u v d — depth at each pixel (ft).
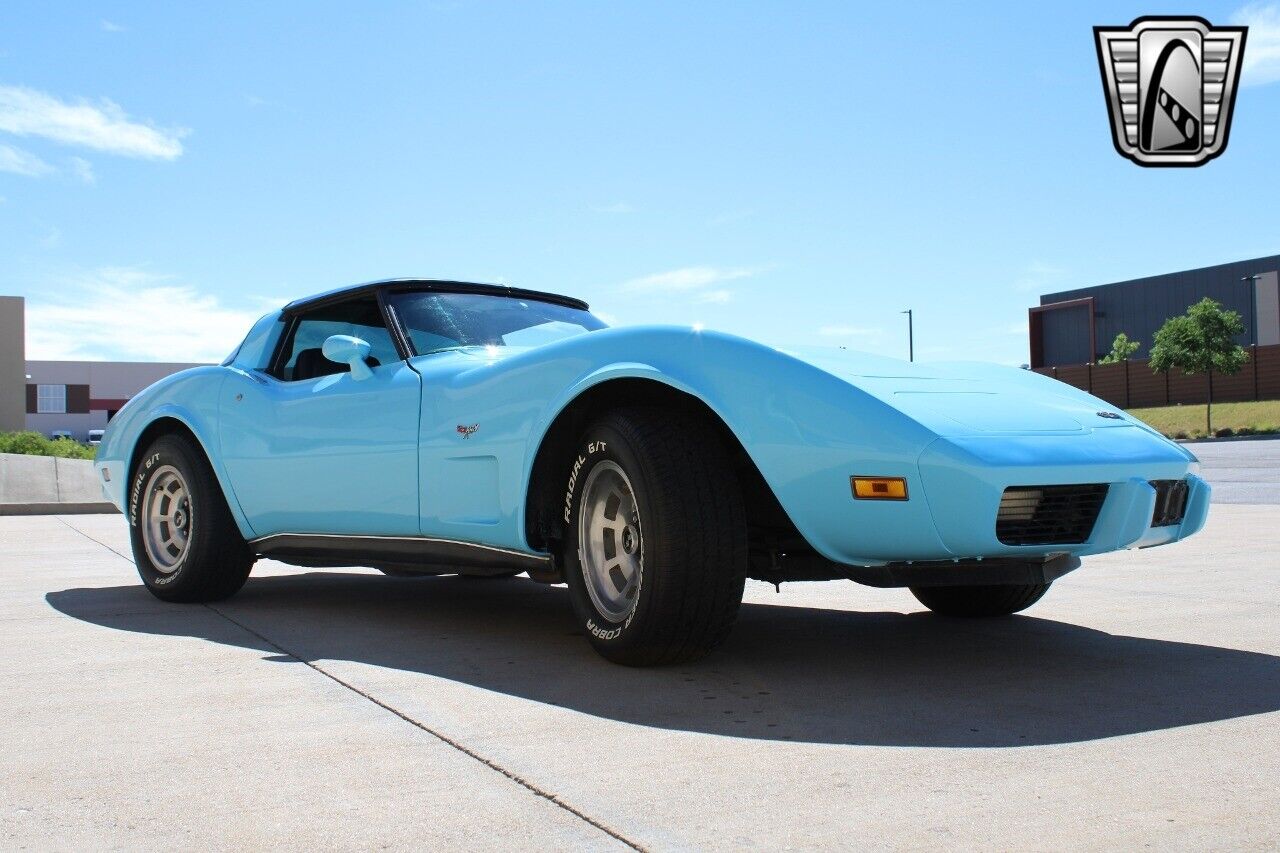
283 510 12.01
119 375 160.76
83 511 35.99
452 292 11.99
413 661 9.05
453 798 5.45
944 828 4.94
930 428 7.46
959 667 8.63
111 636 10.55
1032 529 7.70
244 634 10.62
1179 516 8.65
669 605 8.05
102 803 5.45
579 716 7.08
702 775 5.78
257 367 12.99
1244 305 179.63
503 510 9.35
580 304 12.97
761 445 7.86
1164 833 4.85
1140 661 8.79
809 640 9.93
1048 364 216.54
